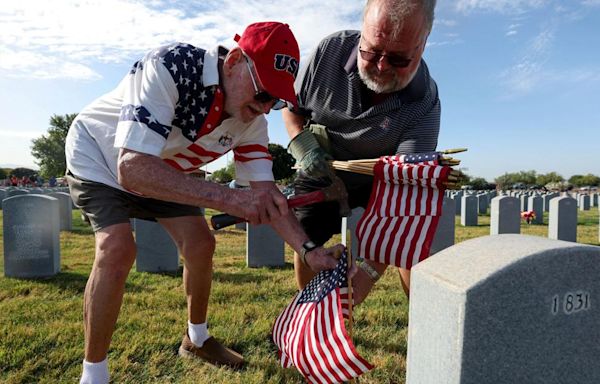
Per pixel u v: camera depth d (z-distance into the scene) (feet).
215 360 8.78
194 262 8.32
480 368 3.92
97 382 6.79
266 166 7.97
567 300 4.22
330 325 5.70
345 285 6.05
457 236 31.55
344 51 8.68
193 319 8.83
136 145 5.71
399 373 8.58
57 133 180.86
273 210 6.30
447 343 3.99
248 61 6.11
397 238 7.13
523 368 4.09
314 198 7.12
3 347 9.38
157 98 5.94
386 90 7.71
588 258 4.28
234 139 7.45
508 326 3.97
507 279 3.92
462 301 3.79
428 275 4.27
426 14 6.80
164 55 6.18
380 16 6.86
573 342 4.30
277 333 6.69
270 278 16.67
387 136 8.73
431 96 8.83
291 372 8.52
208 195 5.90
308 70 9.12
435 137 8.91
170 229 8.36
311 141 8.70
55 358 8.93
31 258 17.01
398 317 11.57
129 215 7.50
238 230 33.94
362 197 9.87
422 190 7.14
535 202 44.73
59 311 12.25
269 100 6.28
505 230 28.73
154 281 16.08
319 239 10.03
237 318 11.32
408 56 7.03
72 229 33.06
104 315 6.65
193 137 6.66
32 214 16.97
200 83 6.36
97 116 7.22
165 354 9.18
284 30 6.10
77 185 7.16
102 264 6.68
